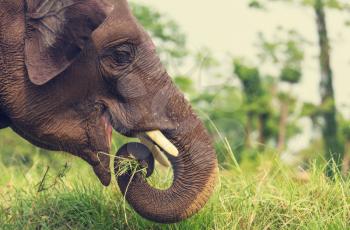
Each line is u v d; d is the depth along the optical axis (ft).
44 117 18.12
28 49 17.65
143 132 17.95
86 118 18.15
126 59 17.81
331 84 95.55
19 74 17.95
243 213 20.38
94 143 18.13
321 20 95.14
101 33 17.53
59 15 17.47
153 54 17.94
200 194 17.81
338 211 20.62
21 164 26.18
